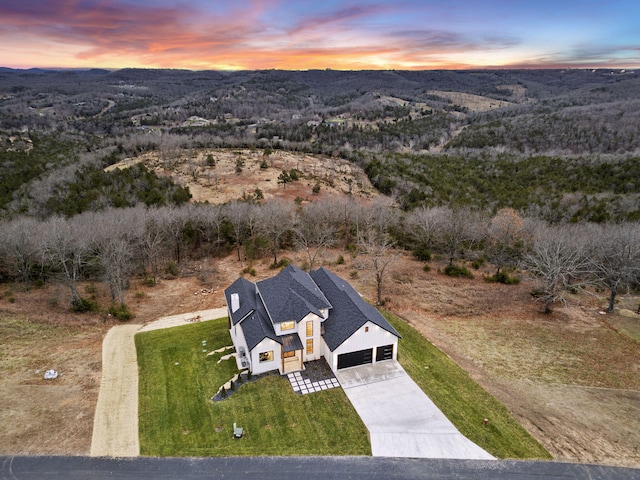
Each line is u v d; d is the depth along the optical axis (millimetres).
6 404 27469
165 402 28609
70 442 25016
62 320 38375
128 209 57781
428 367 32406
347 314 32781
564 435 25688
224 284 49375
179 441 25391
